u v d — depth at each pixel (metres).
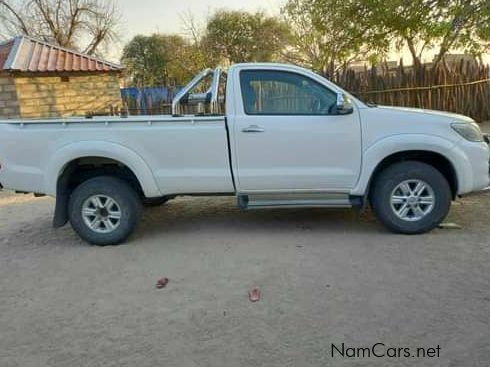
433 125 5.02
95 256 5.12
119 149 5.20
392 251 4.72
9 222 6.88
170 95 14.21
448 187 5.07
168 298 3.97
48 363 3.12
